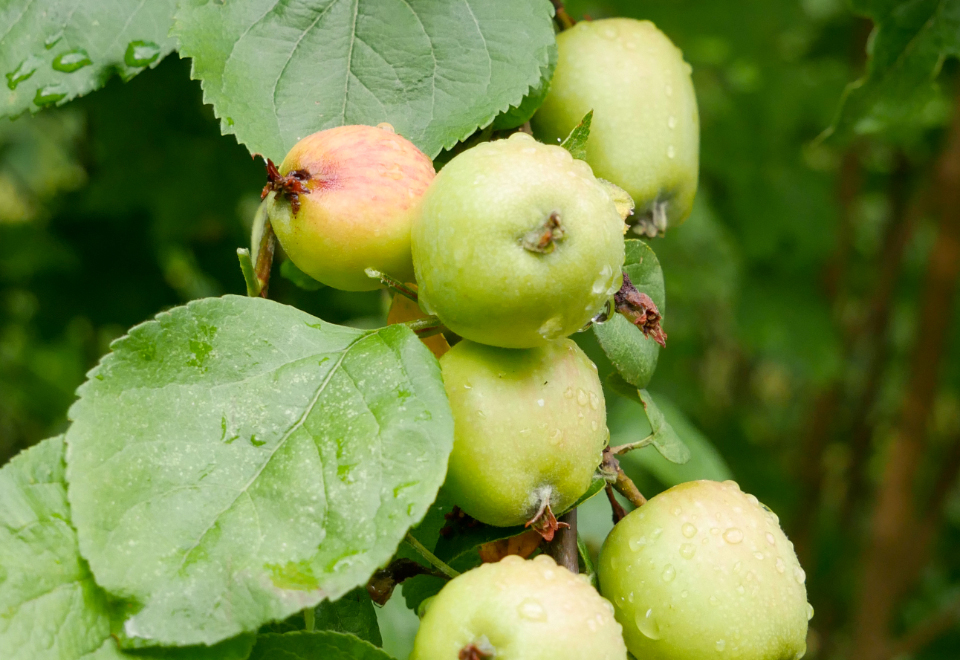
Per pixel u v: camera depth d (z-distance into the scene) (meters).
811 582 1.59
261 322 0.51
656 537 0.54
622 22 0.61
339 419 0.50
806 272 1.34
